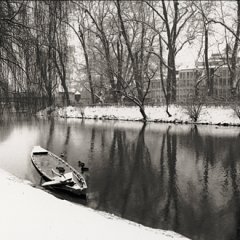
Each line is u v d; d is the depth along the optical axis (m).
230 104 39.06
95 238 6.79
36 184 16.30
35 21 13.97
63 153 24.41
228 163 21.50
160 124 41.97
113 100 55.81
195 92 47.12
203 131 34.56
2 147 26.05
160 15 48.72
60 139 30.64
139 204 14.39
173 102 46.78
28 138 30.75
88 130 37.00
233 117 38.66
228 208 14.09
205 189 16.58
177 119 42.78
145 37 49.88
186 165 21.17
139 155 24.19
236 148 25.73
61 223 7.20
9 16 13.11
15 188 9.58
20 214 7.12
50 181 15.70
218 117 39.91
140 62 49.94
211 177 18.59
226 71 79.12
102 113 51.56
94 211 13.12
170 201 14.83
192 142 28.70
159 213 13.46
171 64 48.47
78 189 14.88
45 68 14.90
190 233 11.76
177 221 12.70
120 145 28.02
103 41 50.12
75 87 74.38
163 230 11.63
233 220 12.84
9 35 13.21
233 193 15.96
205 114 41.22
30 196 9.02
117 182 17.53
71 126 40.59
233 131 33.97
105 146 27.55
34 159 20.91
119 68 47.81
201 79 49.28
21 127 37.62
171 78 48.31
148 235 8.88
